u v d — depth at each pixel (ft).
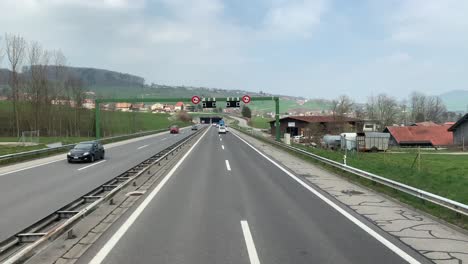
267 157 100.01
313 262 22.97
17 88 214.48
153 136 236.02
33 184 56.18
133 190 48.93
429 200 37.78
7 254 24.97
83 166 80.84
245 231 29.94
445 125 247.91
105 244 26.40
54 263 22.62
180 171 69.00
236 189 50.26
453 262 23.12
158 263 22.68
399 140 229.86
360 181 56.75
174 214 35.68
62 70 245.65
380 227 31.48
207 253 24.56
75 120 253.85
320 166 78.33
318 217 34.94
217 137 216.95
